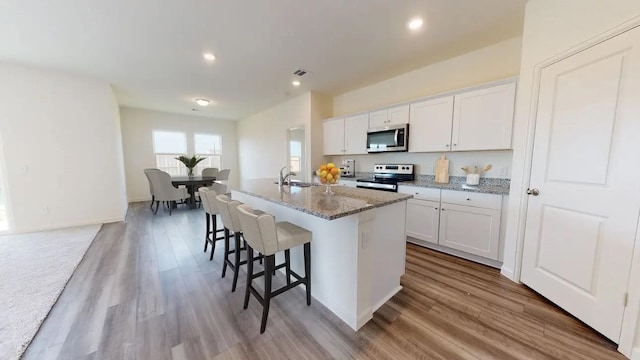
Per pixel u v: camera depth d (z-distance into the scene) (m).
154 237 3.47
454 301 1.89
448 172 3.15
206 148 7.38
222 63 3.24
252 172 7.07
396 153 3.82
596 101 1.50
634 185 1.32
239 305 1.87
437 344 1.46
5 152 3.41
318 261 1.89
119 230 3.78
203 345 1.46
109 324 1.64
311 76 3.74
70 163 3.82
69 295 1.99
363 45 2.75
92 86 3.89
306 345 1.46
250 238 1.67
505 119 2.44
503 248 2.35
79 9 2.06
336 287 1.74
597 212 1.50
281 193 2.21
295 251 2.19
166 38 2.57
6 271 2.39
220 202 2.20
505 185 2.73
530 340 1.47
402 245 2.05
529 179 2.00
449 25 2.35
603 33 1.45
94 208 4.06
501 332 1.55
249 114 6.80
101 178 4.09
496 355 1.37
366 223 1.60
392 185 3.24
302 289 2.11
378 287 1.82
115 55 2.99
